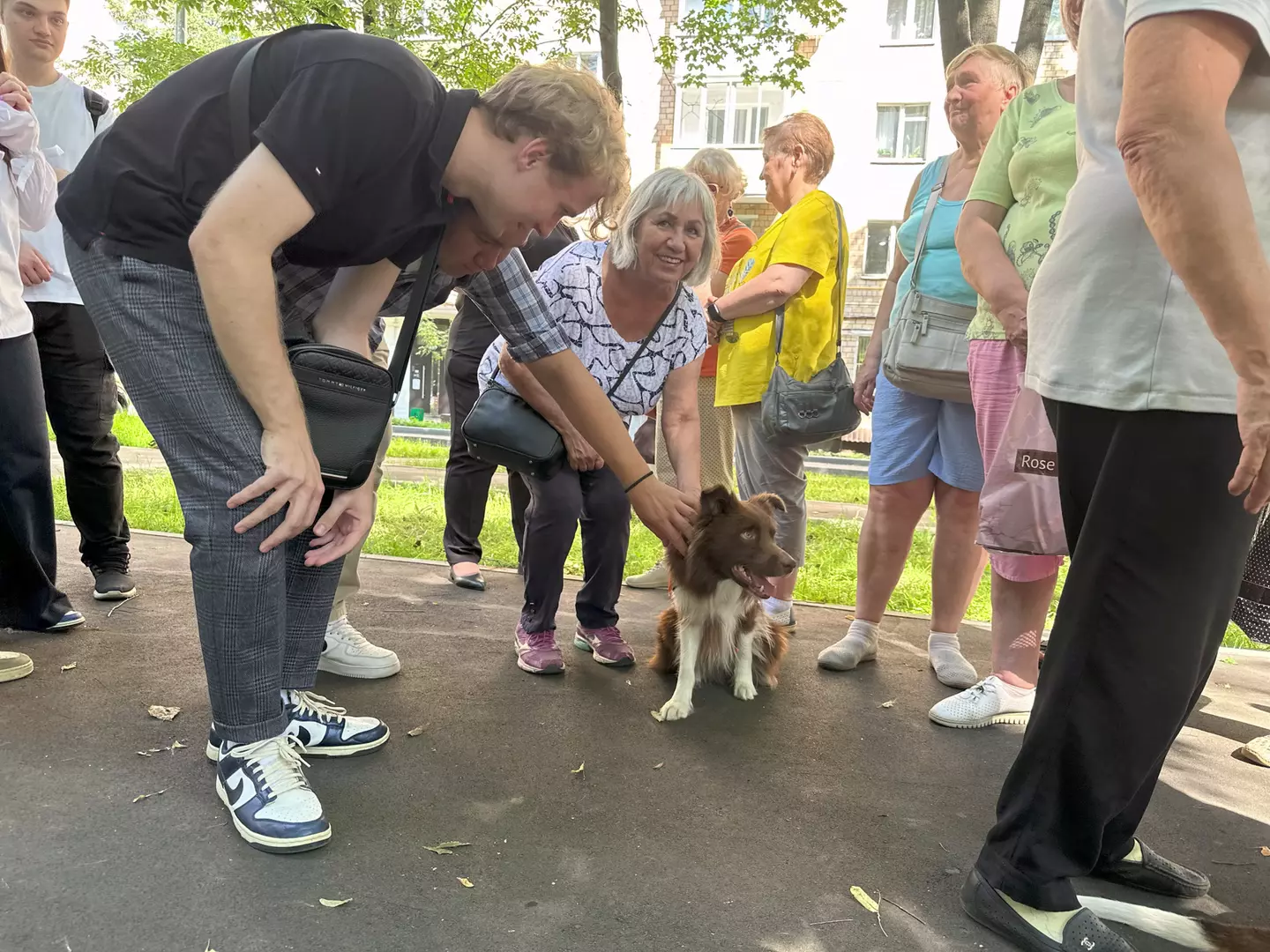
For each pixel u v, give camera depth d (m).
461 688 3.10
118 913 1.69
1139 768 1.71
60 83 3.66
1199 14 1.40
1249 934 1.84
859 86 22.58
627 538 3.51
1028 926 1.75
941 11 8.37
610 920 1.78
